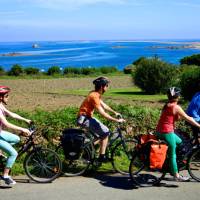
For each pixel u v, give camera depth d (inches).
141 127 388.5
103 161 303.3
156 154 268.1
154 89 1096.2
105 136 300.7
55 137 355.3
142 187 275.0
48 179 282.0
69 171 305.1
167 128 274.8
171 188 273.3
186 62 2400.3
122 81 1593.3
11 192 259.8
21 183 279.1
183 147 290.0
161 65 1096.2
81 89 1251.2
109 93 1095.0
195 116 305.6
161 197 254.2
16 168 304.3
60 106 770.2
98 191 264.5
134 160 278.1
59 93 1078.4
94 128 299.1
